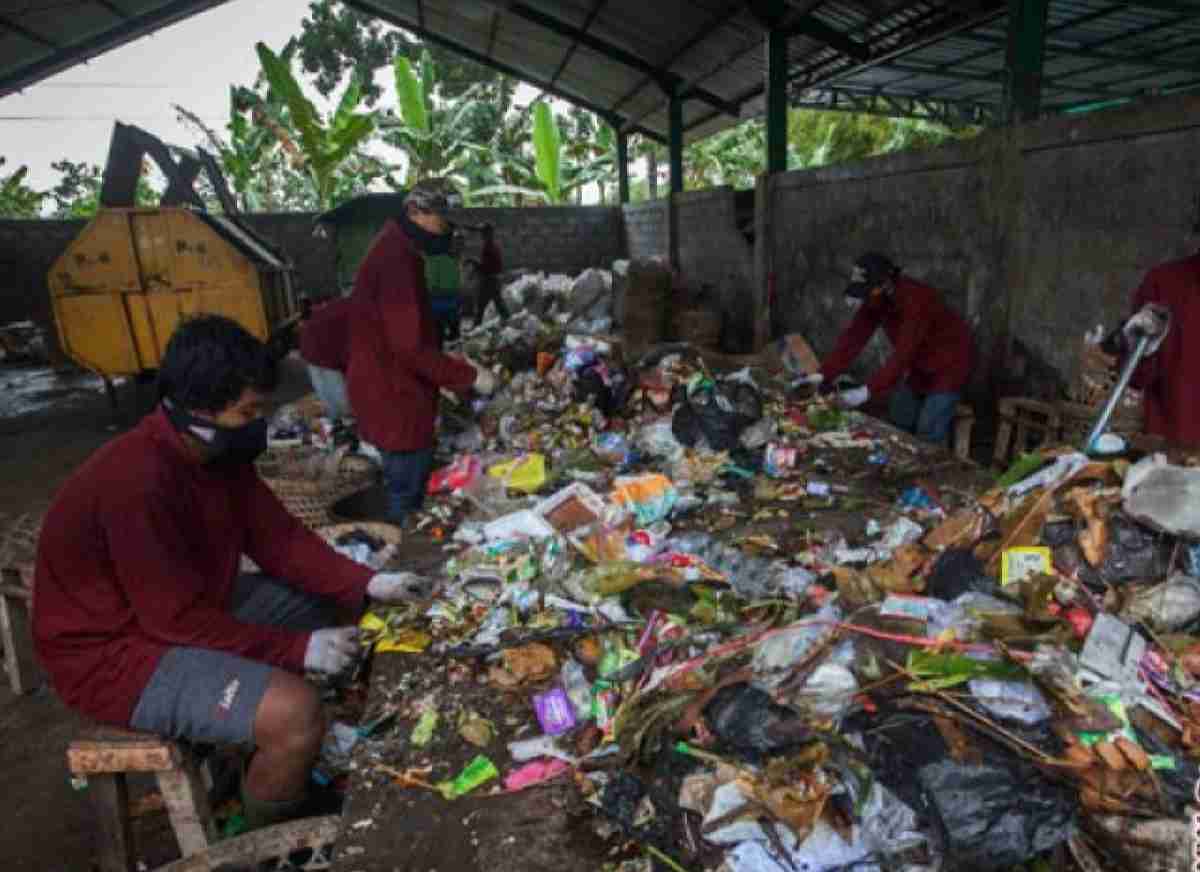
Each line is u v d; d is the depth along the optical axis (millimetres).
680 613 1944
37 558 1873
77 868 2350
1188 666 1528
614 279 11555
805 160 19219
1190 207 3441
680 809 1362
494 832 1432
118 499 1833
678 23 9281
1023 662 1488
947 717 1380
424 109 16750
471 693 1831
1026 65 4898
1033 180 4469
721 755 1405
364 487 4285
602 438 3740
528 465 3330
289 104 14531
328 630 2076
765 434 3537
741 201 9773
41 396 9828
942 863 1214
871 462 3309
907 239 5883
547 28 11086
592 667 1838
